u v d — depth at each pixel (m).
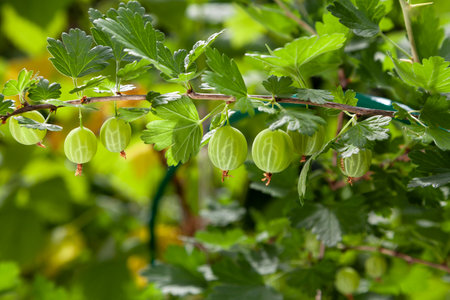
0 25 1.60
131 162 1.27
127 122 0.77
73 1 1.52
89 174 1.49
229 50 1.46
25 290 1.32
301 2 0.95
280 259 0.94
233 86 0.75
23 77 0.77
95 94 0.81
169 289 0.94
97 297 1.35
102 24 0.75
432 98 0.77
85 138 0.77
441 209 0.91
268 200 1.38
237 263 0.95
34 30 1.54
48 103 0.77
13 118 0.77
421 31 0.83
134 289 1.27
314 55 0.77
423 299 1.10
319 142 0.77
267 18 0.95
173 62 0.76
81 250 1.54
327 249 0.92
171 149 0.77
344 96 0.78
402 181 0.86
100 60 0.78
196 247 1.01
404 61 0.80
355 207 0.87
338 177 0.91
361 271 0.96
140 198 1.49
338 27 0.83
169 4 1.44
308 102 0.76
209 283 0.95
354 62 0.89
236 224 1.03
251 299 0.91
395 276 0.95
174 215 1.52
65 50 0.78
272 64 0.77
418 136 0.78
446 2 1.04
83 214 1.61
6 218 1.49
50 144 1.30
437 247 0.92
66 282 1.49
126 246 1.42
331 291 0.92
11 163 1.45
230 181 1.32
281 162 0.75
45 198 1.52
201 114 1.24
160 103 0.75
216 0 1.54
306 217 0.87
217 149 0.75
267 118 0.74
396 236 0.92
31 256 1.49
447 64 0.76
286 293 0.96
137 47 0.76
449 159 0.77
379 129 0.75
